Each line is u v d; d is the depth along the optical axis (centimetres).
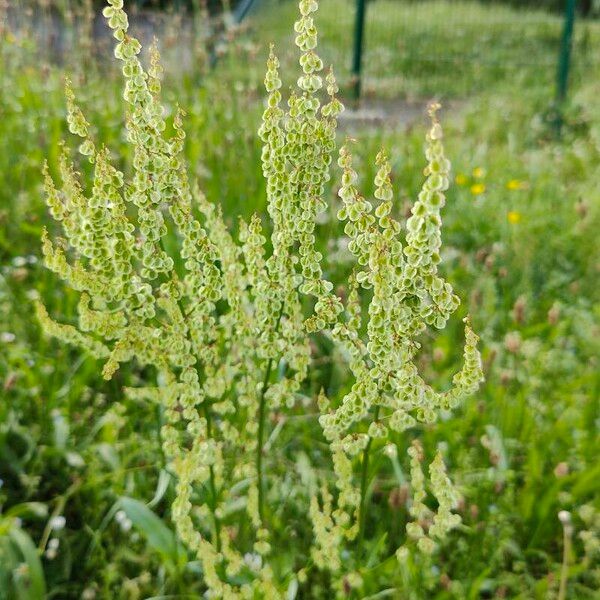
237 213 430
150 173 187
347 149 171
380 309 172
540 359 352
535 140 760
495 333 403
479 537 275
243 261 340
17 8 605
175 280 198
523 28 1327
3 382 325
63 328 203
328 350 366
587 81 973
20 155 478
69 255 355
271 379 285
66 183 192
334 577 253
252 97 571
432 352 373
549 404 339
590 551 268
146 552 276
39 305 200
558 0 1523
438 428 312
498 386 346
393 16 1405
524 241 477
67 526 296
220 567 228
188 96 550
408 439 317
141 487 297
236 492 281
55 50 624
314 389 344
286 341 210
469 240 505
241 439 250
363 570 226
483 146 651
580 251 481
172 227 373
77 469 308
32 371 332
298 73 720
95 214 182
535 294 451
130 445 308
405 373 178
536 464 295
